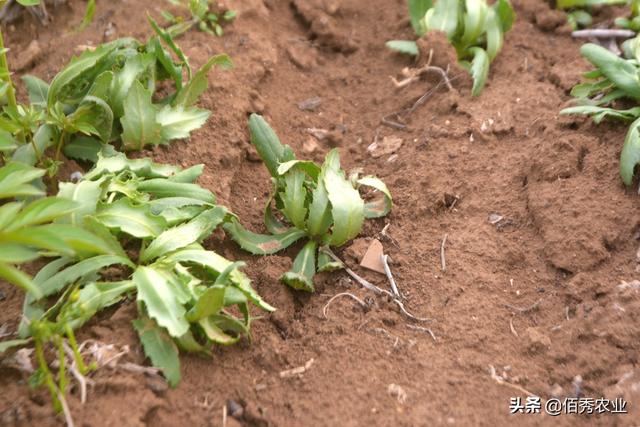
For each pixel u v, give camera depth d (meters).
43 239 2.63
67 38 4.54
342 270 3.52
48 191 3.59
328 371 3.06
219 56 3.89
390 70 4.70
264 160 3.66
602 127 3.90
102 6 4.77
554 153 3.79
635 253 3.41
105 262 3.04
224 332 3.15
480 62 4.37
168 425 2.82
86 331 2.99
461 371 3.05
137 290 3.03
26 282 2.54
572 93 4.09
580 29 4.88
